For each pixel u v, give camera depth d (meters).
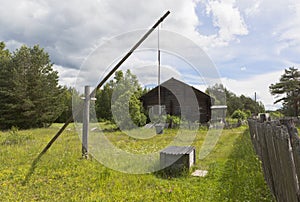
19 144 7.70
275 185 2.87
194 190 3.53
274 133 2.62
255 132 5.79
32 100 20.56
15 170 4.59
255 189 3.40
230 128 14.31
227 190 3.41
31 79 20.91
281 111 37.59
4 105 19.81
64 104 23.00
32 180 4.02
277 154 2.53
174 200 3.17
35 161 5.03
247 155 5.68
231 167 4.70
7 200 3.21
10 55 23.30
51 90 22.27
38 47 22.33
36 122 20.62
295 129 2.31
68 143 7.84
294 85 35.75
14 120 19.77
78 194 3.43
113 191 3.52
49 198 3.31
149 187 3.73
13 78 20.20
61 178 4.13
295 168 1.88
